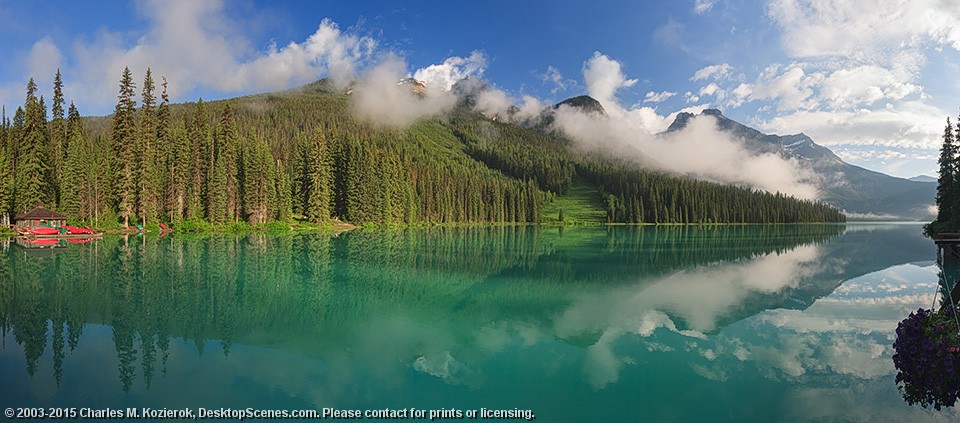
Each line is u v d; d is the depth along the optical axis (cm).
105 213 7819
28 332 1922
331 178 11056
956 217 6712
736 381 1498
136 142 7838
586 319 2284
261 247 5488
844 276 3788
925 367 1307
